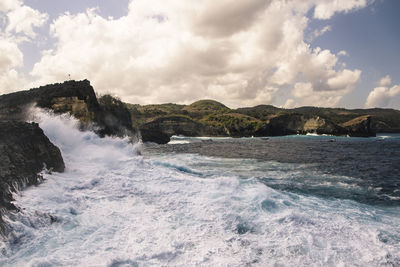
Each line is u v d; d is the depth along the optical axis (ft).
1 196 25.13
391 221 28.37
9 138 36.04
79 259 18.30
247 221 26.14
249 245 21.44
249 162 88.58
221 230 24.12
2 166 30.17
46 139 44.42
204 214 27.78
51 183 35.53
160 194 34.47
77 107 91.30
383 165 87.66
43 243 20.62
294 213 27.76
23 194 29.99
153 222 25.58
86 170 45.80
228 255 19.76
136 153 77.51
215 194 34.55
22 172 32.76
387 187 48.21
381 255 20.11
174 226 24.75
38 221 23.84
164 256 19.31
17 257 18.57
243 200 32.40
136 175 44.04
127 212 28.12
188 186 38.29
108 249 19.95
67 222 24.68
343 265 18.70
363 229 25.12
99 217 26.40
